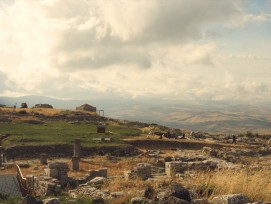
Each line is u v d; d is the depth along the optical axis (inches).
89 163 2246.6
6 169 1934.1
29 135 3166.8
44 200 779.4
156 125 4761.3
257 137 4682.6
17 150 2647.6
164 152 2893.7
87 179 1476.4
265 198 710.5
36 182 1250.6
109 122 4549.7
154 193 742.5
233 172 972.6
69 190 1177.4
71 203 788.0
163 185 967.6
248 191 725.9
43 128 3629.4
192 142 3526.1
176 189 688.4
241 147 3550.7
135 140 3373.5
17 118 4035.4
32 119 4092.0
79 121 4343.0
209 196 740.7
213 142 3828.7
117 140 3277.6
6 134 3184.1
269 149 3267.7
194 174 1298.0
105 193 935.7
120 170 1907.0
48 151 2723.9
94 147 2837.1
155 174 1616.6
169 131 4244.6
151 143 3390.7
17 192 1160.8
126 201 774.5
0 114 4133.9
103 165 2144.4
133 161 2240.4
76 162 1947.6
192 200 678.5
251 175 904.3
